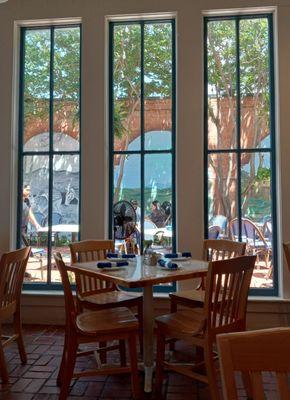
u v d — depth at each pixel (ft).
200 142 12.28
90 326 7.63
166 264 8.48
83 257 10.53
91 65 12.78
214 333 7.07
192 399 7.67
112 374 8.21
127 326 7.63
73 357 7.32
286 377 2.86
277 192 12.13
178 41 12.46
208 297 7.02
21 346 9.41
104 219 12.58
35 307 12.64
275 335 2.92
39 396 7.76
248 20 12.69
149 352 8.36
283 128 11.96
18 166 13.29
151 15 12.73
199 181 12.23
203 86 12.48
